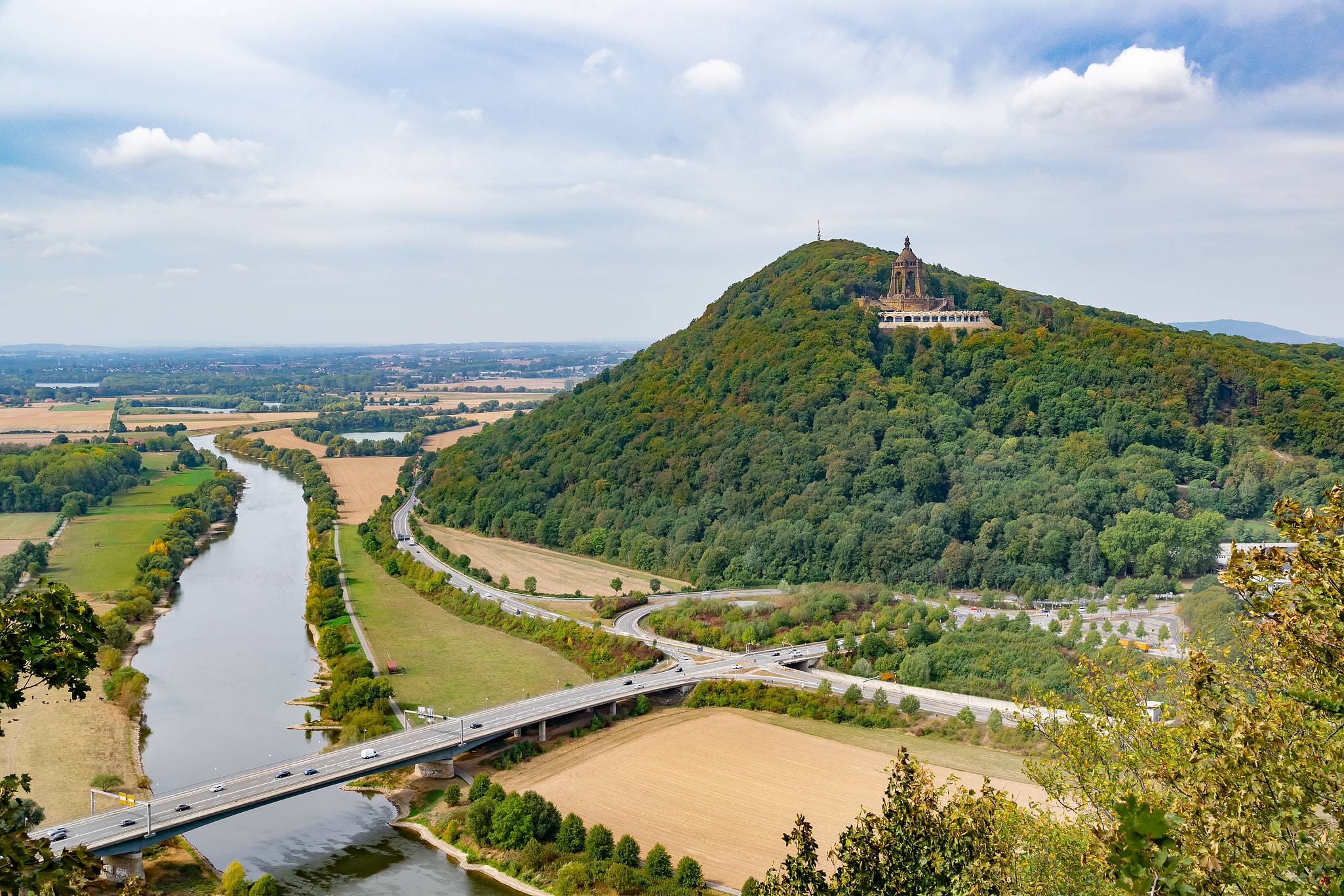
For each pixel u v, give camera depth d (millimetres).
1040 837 66750
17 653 39125
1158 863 42562
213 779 170500
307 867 150625
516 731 198250
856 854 63375
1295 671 49281
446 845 156875
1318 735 48781
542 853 148625
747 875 138125
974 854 61750
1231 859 44938
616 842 149750
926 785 66750
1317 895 42812
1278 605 48625
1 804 37656
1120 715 67938
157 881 144375
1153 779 58750
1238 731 48375
